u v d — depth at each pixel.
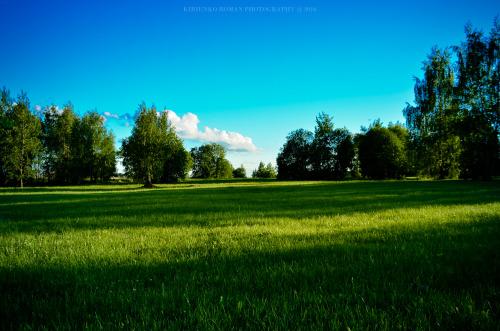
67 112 58.66
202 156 103.38
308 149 69.25
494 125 32.38
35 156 50.12
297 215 7.97
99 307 2.34
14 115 47.56
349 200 12.64
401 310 2.18
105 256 3.89
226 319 2.03
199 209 10.08
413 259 3.34
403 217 7.02
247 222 6.84
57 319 2.14
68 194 23.62
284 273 2.93
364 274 2.88
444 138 37.75
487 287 2.45
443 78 39.28
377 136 57.69
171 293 2.49
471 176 37.75
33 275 3.15
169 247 4.38
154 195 19.86
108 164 64.56
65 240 4.99
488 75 32.69
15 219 8.18
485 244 4.01
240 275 2.93
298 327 1.94
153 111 42.91
